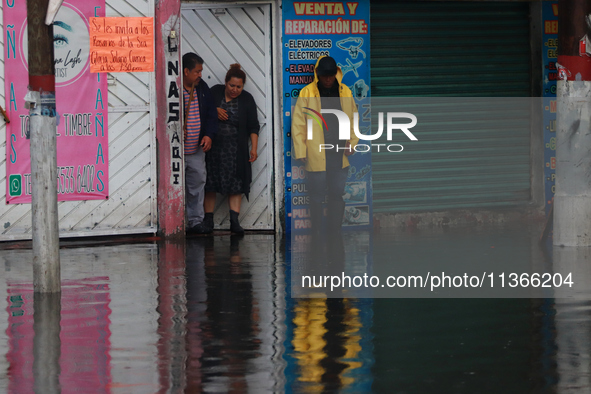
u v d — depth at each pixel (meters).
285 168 23.27
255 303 13.67
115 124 21.72
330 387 9.32
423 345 11.04
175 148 21.91
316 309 13.24
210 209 23.12
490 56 25.30
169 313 12.95
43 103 14.48
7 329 11.94
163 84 21.77
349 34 23.53
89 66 21.39
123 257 18.77
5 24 20.64
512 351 10.73
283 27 23.00
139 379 9.62
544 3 25.23
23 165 21.03
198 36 23.52
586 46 19.73
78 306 13.46
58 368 10.05
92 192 21.66
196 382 9.51
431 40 24.73
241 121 22.75
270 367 10.05
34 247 14.59
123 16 21.52
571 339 11.29
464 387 9.30
